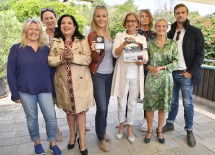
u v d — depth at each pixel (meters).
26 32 2.37
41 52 2.42
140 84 2.78
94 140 3.04
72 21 2.48
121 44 2.58
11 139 3.09
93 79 2.61
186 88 2.90
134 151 2.76
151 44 2.84
